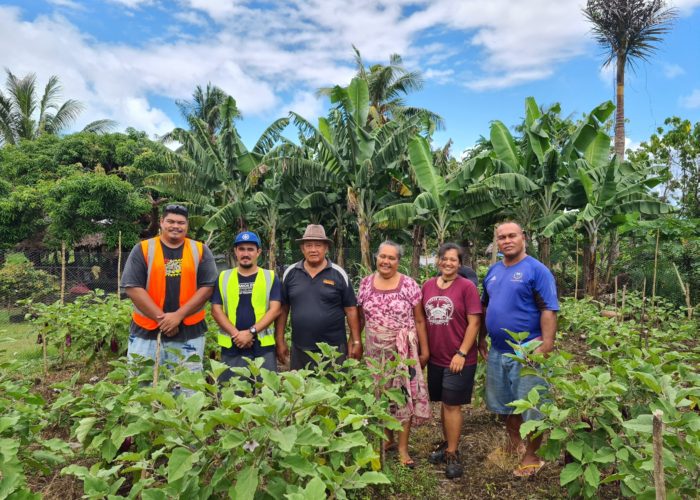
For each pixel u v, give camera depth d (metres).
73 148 20.48
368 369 2.99
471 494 3.04
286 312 3.87
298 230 17.47
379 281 3.50
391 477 3.03
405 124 14.05
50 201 15.98
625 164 13.08
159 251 3.60
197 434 1.85
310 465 1.80
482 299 3.65
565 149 12.01
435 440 3.86
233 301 3.63
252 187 15.12
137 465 1.96
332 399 2.37
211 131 26.77
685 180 17.41
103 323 5.36
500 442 3.74
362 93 13.95
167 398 1.93
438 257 3.52
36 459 2.50
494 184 11.45
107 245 17.39
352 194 13.14
